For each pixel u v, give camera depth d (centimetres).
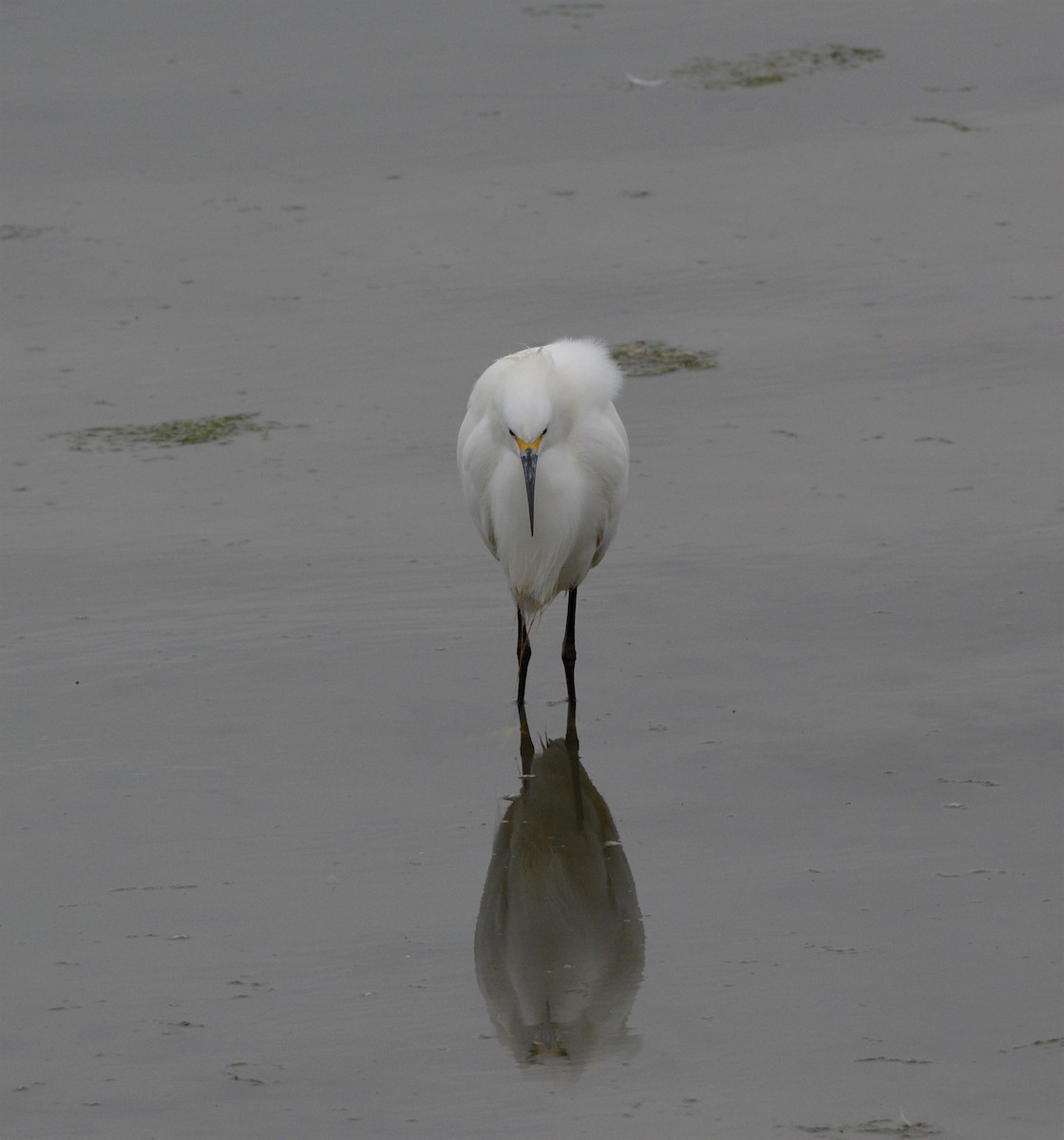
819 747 1001
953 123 2262
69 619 1209
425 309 1811
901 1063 704
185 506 1398
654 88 2445
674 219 2014
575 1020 751
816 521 1317
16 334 1791
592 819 938
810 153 2194
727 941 805
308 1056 730
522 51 2622
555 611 1214
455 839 923
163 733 1049
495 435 1105
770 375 1609
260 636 1181
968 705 1038
